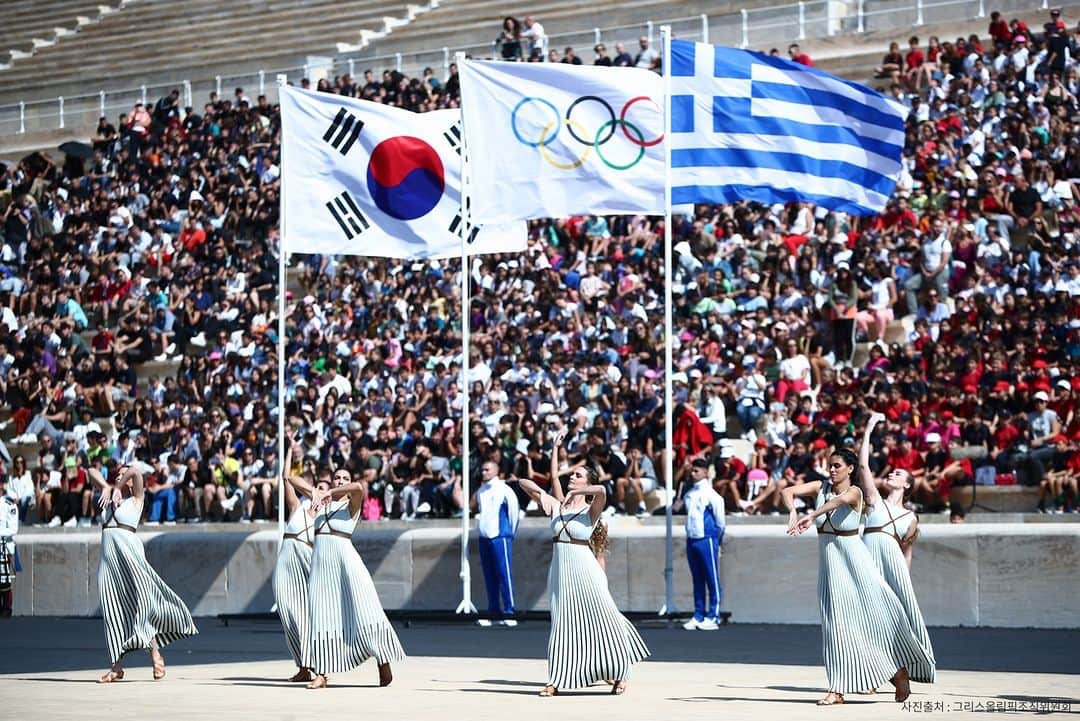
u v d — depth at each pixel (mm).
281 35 64250
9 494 36031
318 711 16500
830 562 16484
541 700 17297
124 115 57594
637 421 33344
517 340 38562
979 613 26172
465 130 28125
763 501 30797
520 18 58406
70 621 33000
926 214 38750
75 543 34531
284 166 29000
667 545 26719
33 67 68750
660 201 27688
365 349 40906
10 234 52750
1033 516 28812
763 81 27938
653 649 23297
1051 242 36219
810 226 39875
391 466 34938
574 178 27812
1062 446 29531
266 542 32438
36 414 43938
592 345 37156
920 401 32219
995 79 42125
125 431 40500
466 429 28688
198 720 15797
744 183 27906
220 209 50281
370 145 28844
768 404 33781
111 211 52094
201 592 33094
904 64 45844
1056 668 19969
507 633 27016
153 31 68125
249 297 45281
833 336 35781
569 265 42031
